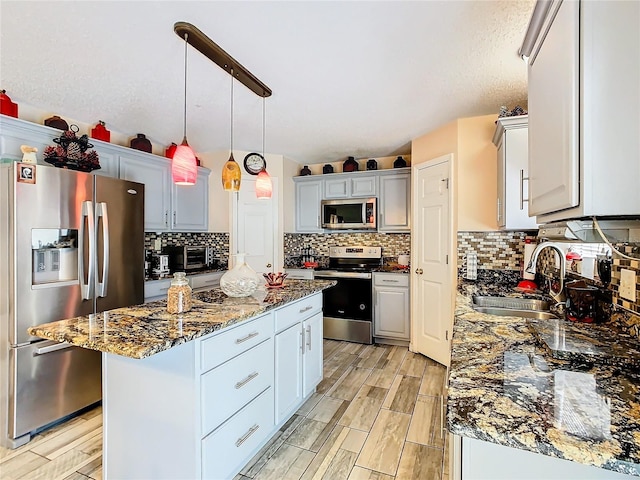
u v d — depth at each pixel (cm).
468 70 209
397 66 204
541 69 111
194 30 167
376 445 198
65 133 245
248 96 249
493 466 75
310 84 228
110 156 296
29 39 175
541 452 64
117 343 122
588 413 74
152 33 171
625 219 94
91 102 257
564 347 110
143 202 286
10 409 198
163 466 147
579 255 176
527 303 212
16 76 216
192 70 210
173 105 264
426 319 338
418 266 349
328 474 175
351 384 279
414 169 352
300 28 167
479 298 220
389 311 380
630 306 123
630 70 79
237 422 167
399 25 166
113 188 256
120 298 261
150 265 361
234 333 166
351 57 194
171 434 145
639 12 78
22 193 201
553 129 99
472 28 168
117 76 217
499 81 224
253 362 181
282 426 218
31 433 206
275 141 365
